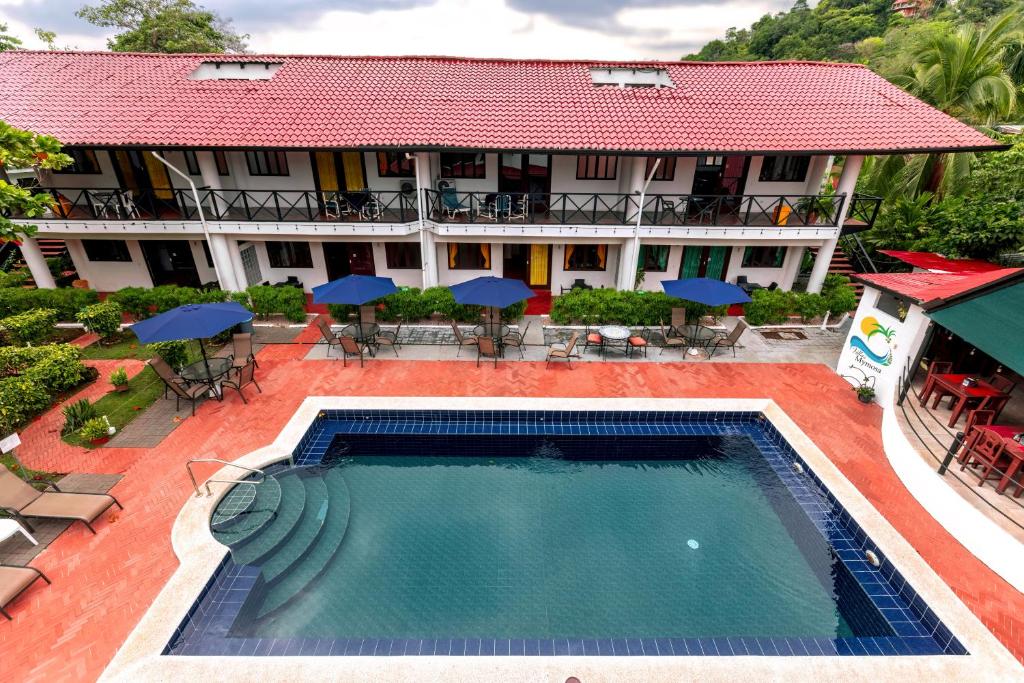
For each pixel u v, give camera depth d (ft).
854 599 24.13
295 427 34.63
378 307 50.57
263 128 47.67
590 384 41.50
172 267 63.16
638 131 49.24
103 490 28.58
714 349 47.70
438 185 56.44
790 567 25.88
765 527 28.58
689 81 58.34
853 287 59.11
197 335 32.19
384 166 56.18
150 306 49.90
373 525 28.30
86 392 38.83
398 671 19.70
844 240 65.31
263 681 19.19
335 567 25.38
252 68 58.03
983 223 49.75
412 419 37.73
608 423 37.86
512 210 56.29
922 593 22.86
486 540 27.32
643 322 51.93
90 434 32.17
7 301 48.73
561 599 23.86
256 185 56.13
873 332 38.75
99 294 58.70
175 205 56.54
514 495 31.04
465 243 59.77
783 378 42.88
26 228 32.37
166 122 47.83
